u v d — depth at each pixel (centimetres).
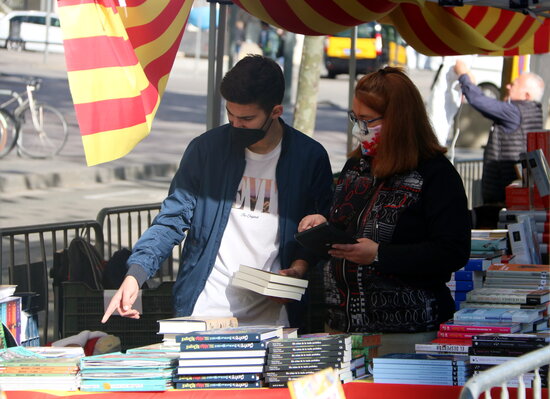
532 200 753
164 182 1903
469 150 2234
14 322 546
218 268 484
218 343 397
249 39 3152
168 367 402
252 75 457
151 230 482
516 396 373
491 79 2408
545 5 572
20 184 1736
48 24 3559
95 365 399
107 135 455
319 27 561
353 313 448
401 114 432
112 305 459
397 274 439
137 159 2047
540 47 793
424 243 431
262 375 397
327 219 484
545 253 702
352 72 859
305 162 486
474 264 589
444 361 394
